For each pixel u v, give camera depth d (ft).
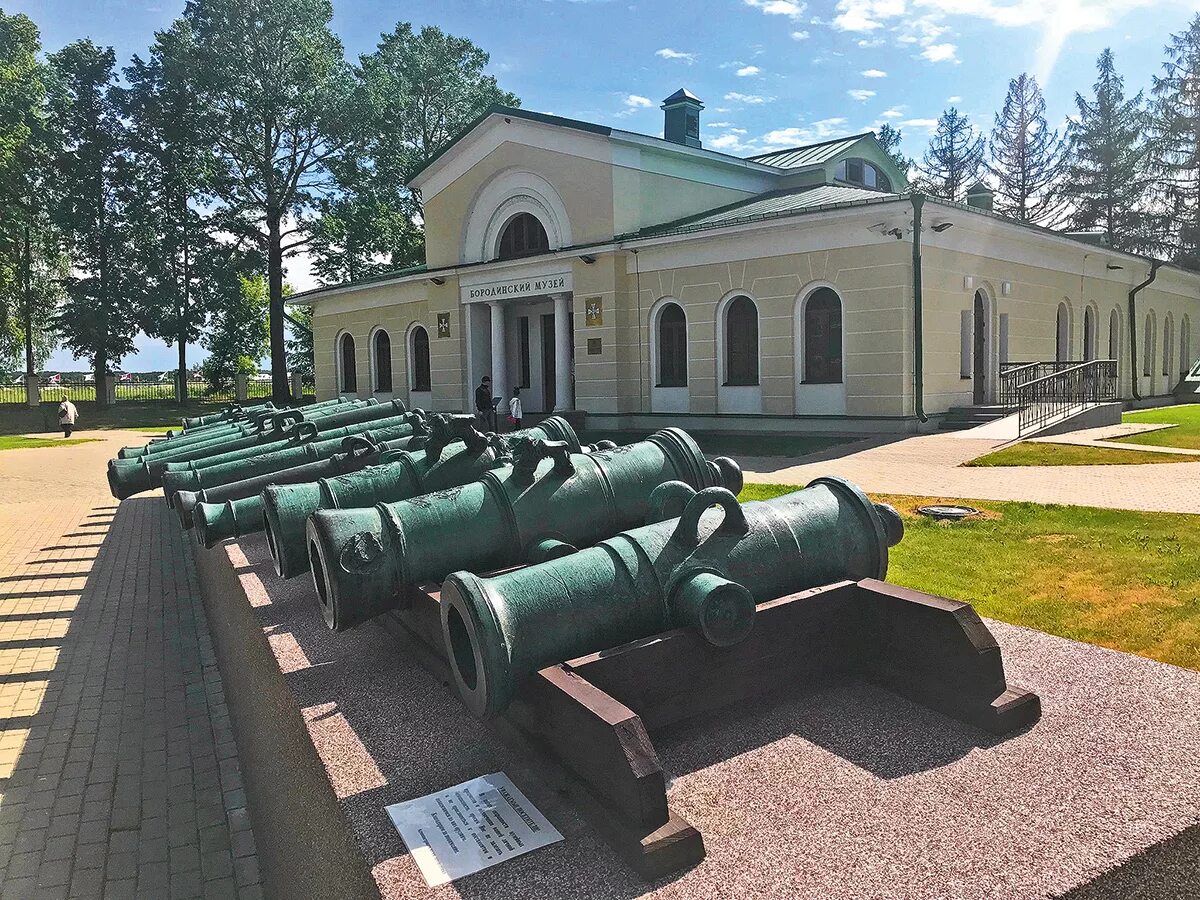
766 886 6.76
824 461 43.62
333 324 98.53
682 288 63.57
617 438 61.31
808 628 10.60
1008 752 8.86
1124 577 18.85
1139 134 164.45
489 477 14.14
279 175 126.00
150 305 124.16
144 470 29.40
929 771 8.50
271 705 12.73
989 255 60.13
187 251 127.54
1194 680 10.75
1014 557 21.24
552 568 10.00
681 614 9.87
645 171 68.08
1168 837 7.22
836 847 7.26
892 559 21.56
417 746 9.51
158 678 20.81
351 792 8.50
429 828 7.79
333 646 13.19
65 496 50.16
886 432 53.88
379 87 126.11
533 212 72.95
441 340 82.33
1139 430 52.65
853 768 8.64
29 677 20.89
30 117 119.55
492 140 74.79
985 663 9.41
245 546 21.90
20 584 29.50
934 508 28.30
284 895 10.98
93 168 122.42
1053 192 170.71
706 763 8.86
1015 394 57.93
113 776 15.88
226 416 40.88
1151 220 161.68
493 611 8.98
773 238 58.23
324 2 123.24
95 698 19.54
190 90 118.32
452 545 12.84
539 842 7.51
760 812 7.86
